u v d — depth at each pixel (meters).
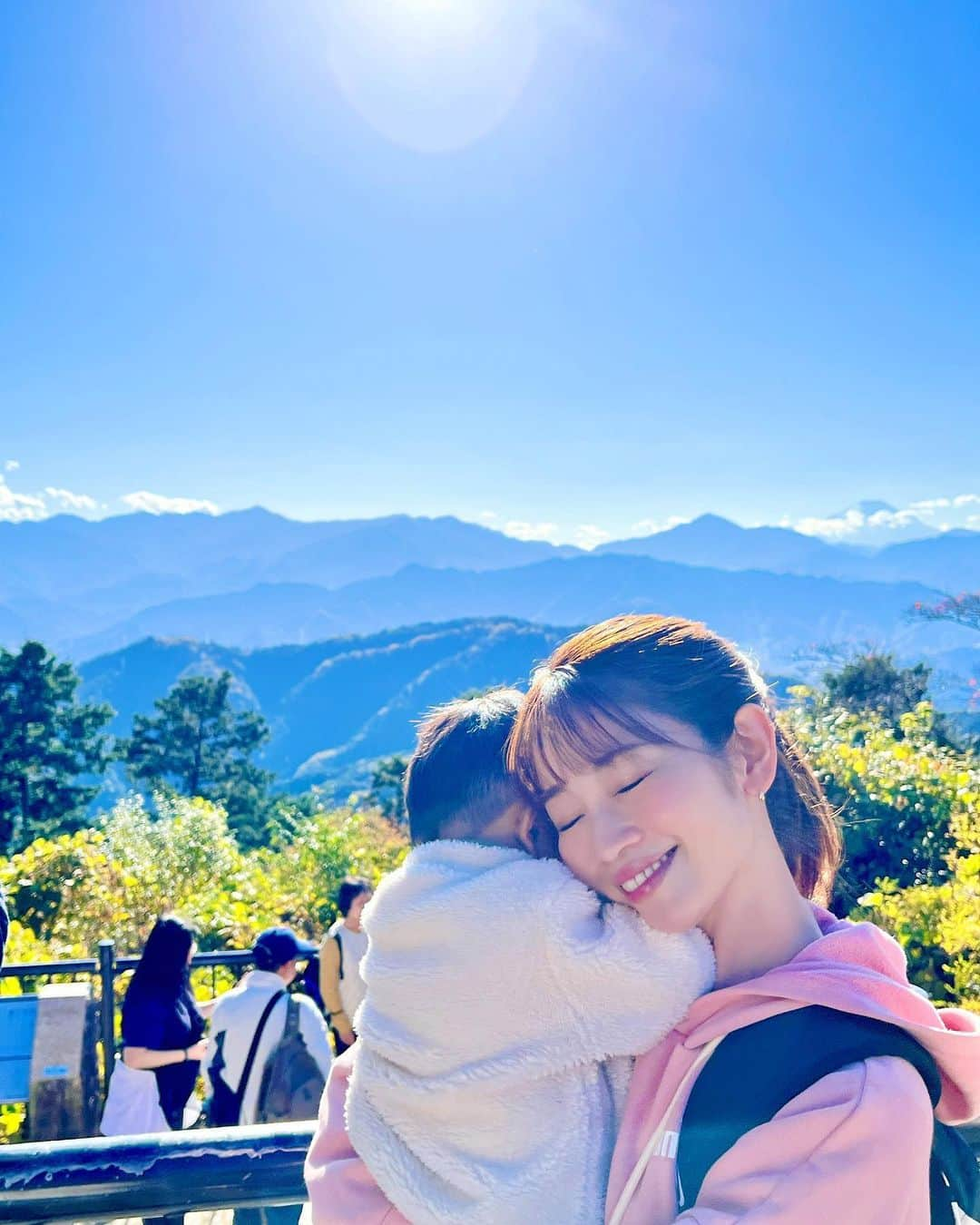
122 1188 1.12
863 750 8.27
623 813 1.02
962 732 19.83
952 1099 0.97
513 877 1.06
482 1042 1.01
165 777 75.19
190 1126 5.15
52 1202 1.11
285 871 10.88
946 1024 1.04
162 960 4.90
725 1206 0.85
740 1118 0.90
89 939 8.41
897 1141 0.83
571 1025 1.01
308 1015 4.48
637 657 1.06
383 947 1.08
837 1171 0.82
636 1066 1.02
